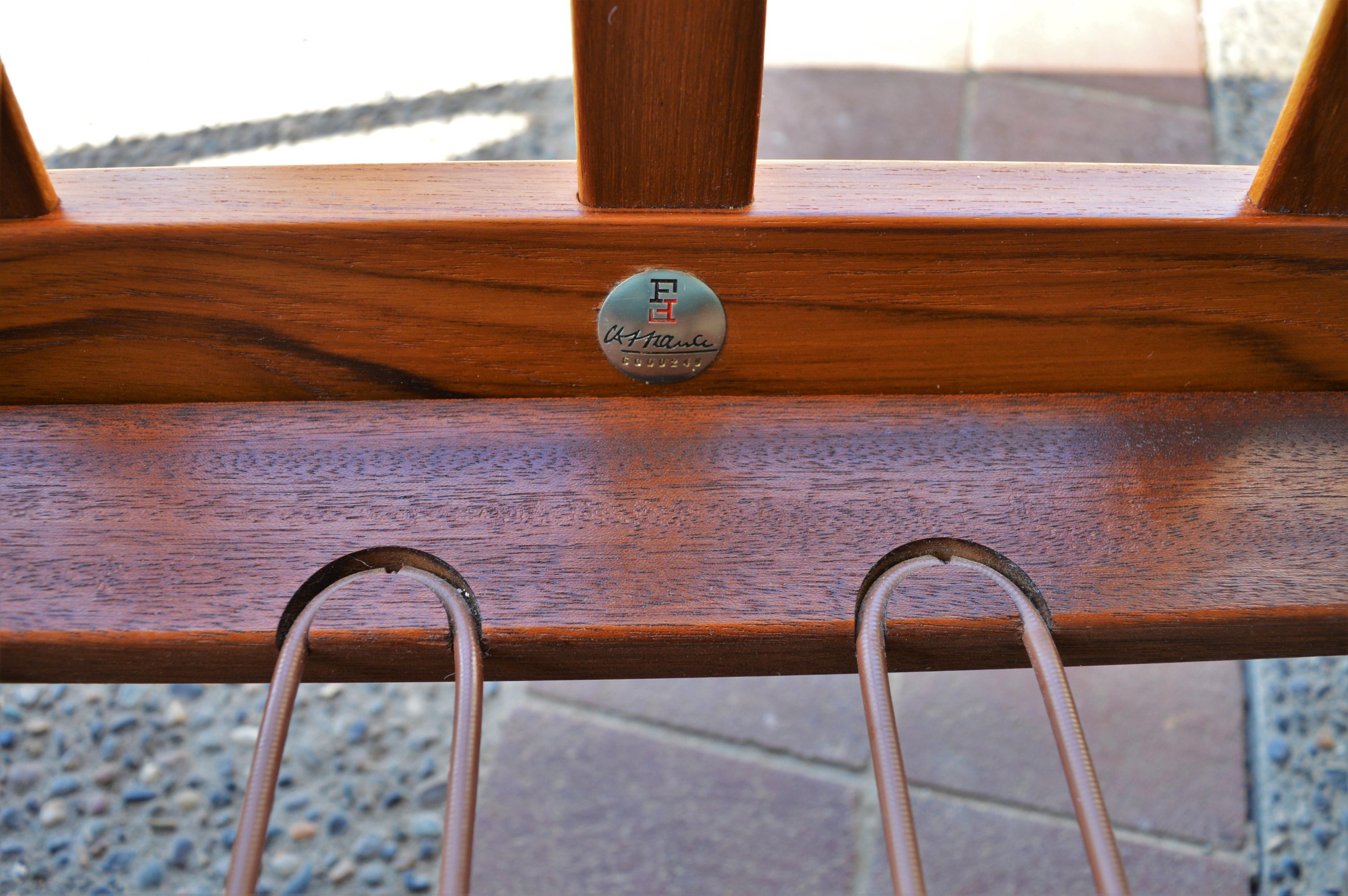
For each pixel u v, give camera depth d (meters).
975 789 0.80
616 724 0.84
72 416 0.33
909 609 0.28
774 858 0.76
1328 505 0.31
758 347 0.32
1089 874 0.75
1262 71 1.25
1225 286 0.32
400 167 0.32
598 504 0.31
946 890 0.74
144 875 0.71
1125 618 0.28
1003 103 1.19
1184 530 0.30
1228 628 0.29
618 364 0.33
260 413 0.33
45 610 0.28
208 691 0.82
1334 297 0.32
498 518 0.30
